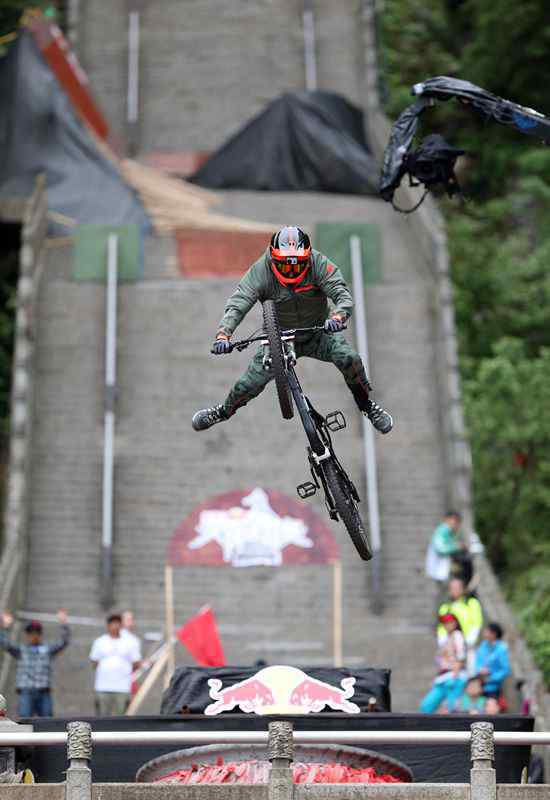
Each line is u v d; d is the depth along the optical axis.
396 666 73.12
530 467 99.75
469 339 122.38
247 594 77.94
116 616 62.25
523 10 141.00
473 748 38.09
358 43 136.12
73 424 86.88
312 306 37.41
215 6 137.38
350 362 37.31
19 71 111.38
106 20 137.88
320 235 98.06
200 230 103.06
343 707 44.44
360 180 116.31
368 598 78.19
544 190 129.88
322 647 74.50
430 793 37.84
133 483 83.75
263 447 86.06
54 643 61.72
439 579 72.38
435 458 86.56
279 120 119.25
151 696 69.56
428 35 155.00
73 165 108.81
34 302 92.69
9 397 109.44
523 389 99.31
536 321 122.62
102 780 44.41
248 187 117.38
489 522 100.50
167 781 42.22
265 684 44.81
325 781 41.69
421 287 97.00
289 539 80.06
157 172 114.00
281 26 136.38
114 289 94.06
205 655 59.12
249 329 93.88
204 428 38.69
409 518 82.81
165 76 132.75
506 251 128.12
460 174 141.38
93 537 80.75
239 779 42.00
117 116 130.00
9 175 107.88
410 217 106.44
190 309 95.06
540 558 98.62
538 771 55.22
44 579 78.50
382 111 136.88
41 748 44.41
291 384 37.44
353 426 87.69
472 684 60.22
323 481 38.47
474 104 45.16
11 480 80.44
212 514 81.12
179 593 77.94
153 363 91.31
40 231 99.38
